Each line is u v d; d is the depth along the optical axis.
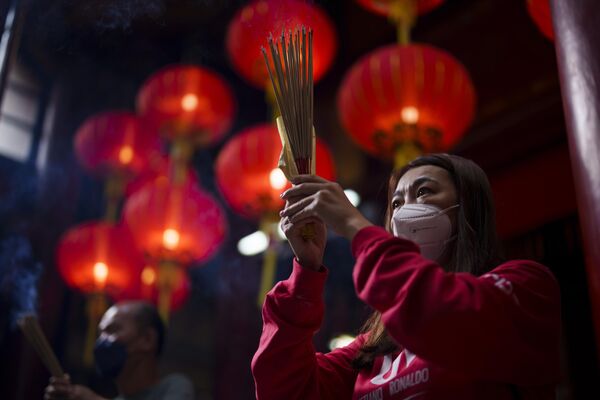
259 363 1.48
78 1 6.05
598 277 1.78
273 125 4.93
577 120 1.93
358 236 1.32
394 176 1.73
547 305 1.31
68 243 5.81
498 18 6.37
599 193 1.81
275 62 1.51
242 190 4.83
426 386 1.31
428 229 1.50
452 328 1.19
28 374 6.47
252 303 7.71
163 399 2.89
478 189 1.58
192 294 8.58
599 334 1.75
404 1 4.65
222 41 8.72
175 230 5.34
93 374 7.25
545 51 5.91
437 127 4.12
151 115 5.92
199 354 8.48
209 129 6.02
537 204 5.22
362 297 1.28
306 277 1.48
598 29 1.97
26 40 7.33
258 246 7.80
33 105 7.65
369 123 4.20
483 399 1.27
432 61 4.19
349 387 1.58
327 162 4.89
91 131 6.43
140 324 3.03
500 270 1.35
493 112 6.00
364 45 7.61
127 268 5.81
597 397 4.77
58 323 6.93
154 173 7.93
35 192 7.27
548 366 1.27
